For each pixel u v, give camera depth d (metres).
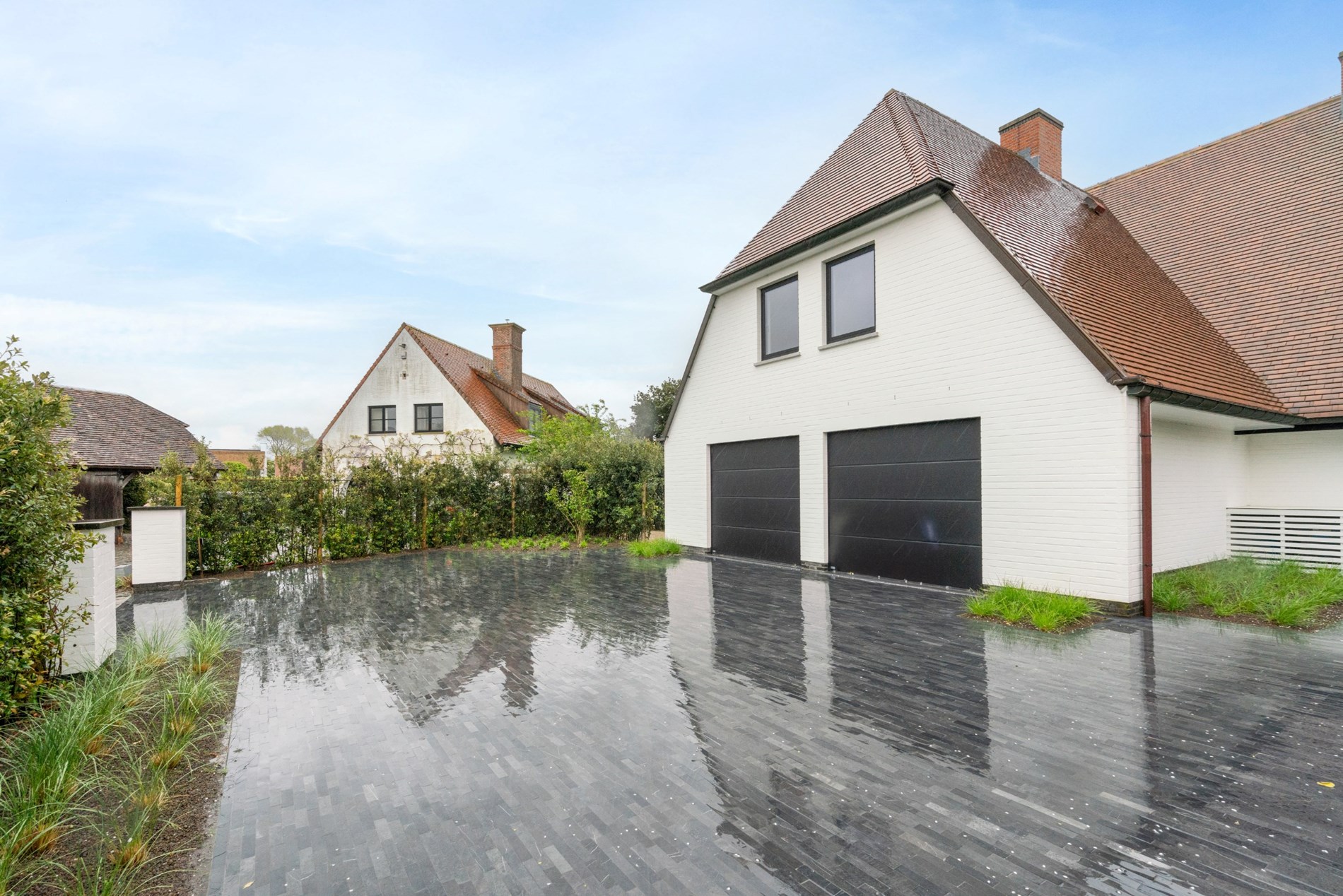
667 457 13.00
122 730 3.61
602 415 18.48
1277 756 3.16
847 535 9.25
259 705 4.12
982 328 7.40
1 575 3.80
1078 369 6.48
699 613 6.69
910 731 3.55
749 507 11.11
